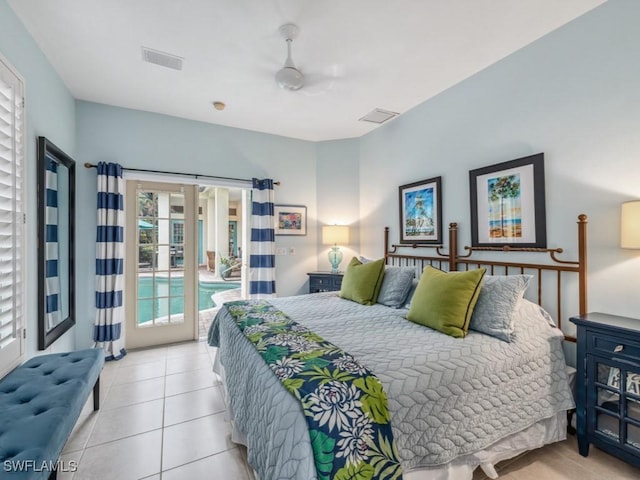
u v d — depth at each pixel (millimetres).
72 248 2934
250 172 4027
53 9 1888
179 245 3797
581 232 1984
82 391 1614
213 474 1642
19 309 1877
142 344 3588
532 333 1848
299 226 4336
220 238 9617
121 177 3270
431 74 2689
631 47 1800
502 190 2475
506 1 1852
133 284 3541
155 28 2072
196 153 3703
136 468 1678
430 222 3150
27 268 2053
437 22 2027
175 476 1623
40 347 2195
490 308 1895
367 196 4113
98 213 3125
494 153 2547
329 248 4457
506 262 2467
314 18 1975
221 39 2189
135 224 3543
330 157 4402
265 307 2488
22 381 1654
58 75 2645
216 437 1949
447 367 1459
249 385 1521
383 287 2775
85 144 3168
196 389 2572
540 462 1716
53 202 2625
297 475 1014
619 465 1689
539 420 1727
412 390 1316
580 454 1776
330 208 4391
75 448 1831
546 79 2193
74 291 2967
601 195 1935
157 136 3498
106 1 1825
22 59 1996
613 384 1661
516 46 2314
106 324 3164
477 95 2672
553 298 2193
